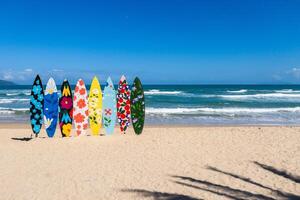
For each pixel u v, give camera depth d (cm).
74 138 1108
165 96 4178
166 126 1602
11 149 961
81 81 1168
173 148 966
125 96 1230
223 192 630
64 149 961
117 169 773
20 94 4869
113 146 996
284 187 657
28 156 884
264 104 2931
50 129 1136
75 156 886
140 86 1208
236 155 885
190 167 787
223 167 786
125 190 643
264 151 920
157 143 1029
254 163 814
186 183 680
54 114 1141
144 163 820
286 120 1892
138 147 981
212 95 4378
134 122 1195
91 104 1172
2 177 715
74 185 670
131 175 730
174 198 602
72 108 1154
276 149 938
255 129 1247
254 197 606
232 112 2259
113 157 875
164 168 780
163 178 711
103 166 796
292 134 1131
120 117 1226
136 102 1202
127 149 959
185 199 597
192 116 2045
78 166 796
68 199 600
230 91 5822
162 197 607
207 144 1009
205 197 605
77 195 619
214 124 1716
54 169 773
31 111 1136
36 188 653
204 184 675
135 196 613
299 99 3547
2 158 864
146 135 1162
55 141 1062
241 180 697
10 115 2072
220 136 1118
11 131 1298
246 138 1080
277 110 2388
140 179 705
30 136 1180
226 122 1800
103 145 1008
